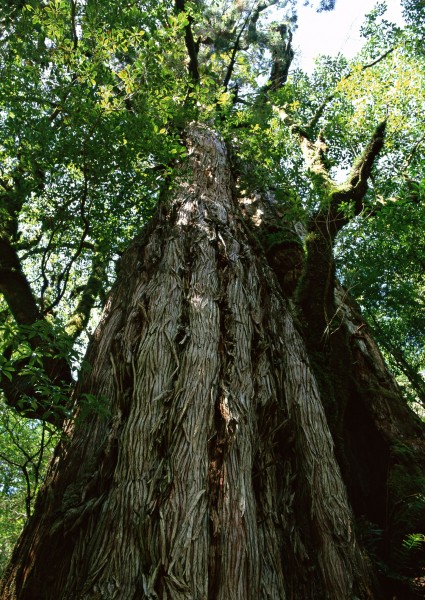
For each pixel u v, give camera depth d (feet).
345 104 37.91
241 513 11.06
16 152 22.04
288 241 26.63
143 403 13.10
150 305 16.31
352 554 12.75
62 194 22.35
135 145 20.90
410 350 36.86
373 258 29.63
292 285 24.73
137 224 25.03
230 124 35.14
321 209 21.66
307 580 12.15
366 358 22.18
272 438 14.32
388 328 33.60
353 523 13.57
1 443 27.91
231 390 13.74
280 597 11.02
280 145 33.09
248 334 16.24
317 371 19.17
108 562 10.27
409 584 14.02
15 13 25.35
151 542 10.25
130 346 15.25
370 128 34.60
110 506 11.30
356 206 23.66
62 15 22.03
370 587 12.67
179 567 9.73
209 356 14.30
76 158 20.59
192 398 12.97
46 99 21.06
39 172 22.11
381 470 19.20
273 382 15.58
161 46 21.93
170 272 17.76
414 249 28.91
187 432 12.16
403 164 32.63
